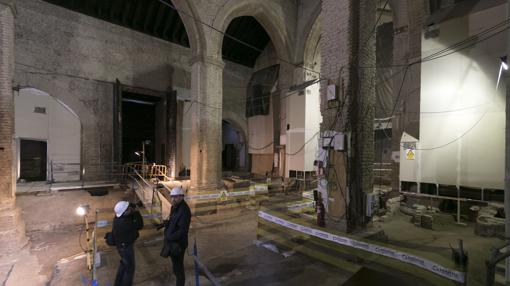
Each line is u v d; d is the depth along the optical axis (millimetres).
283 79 14633
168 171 14578
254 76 18016
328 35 6289
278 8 13133
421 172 8805
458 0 8766
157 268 4969
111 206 9656
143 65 14117
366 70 6035
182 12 9453
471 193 7844
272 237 6426
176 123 15016
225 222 8508
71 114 12078
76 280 4617
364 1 5977
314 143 13391
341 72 5926
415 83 9680
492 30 7203
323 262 4914
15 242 5812
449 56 8219
